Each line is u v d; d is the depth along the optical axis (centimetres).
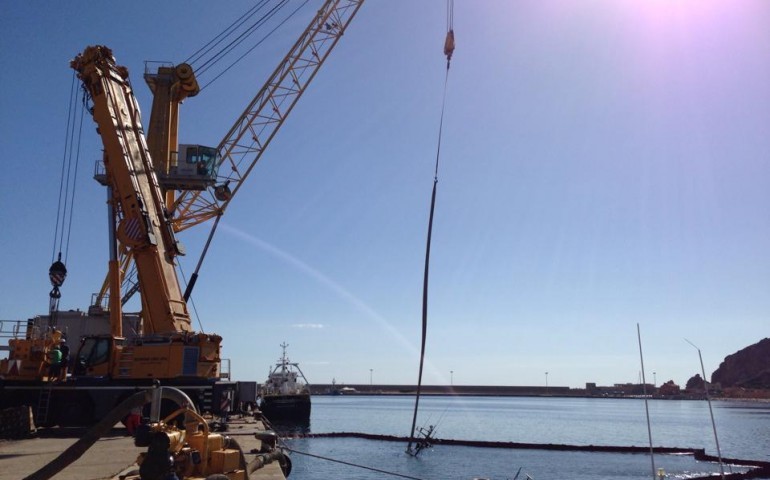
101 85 2995
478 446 6975
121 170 2959
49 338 2784
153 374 2608
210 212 5234
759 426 12988
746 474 4978
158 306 2861
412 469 5434
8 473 1373
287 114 5478
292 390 9800
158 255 2927
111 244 3006
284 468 1714
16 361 2577
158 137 4850
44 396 2559
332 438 7775
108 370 2683
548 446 6794
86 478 1280
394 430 11150
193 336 2695
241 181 5397
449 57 2645
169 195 4981
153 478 796
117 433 2397
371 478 4981
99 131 3028
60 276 2931
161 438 811
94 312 4591
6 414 2200
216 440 955
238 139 5425
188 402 950
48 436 2259
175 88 4984
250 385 4012
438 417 16675
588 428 12381
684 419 16062
